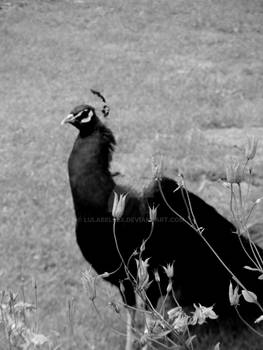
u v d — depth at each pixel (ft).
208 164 40.78
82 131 22.99
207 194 36.96
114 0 90.68
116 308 14.64
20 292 27.25
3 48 69.26
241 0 91.97
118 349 24.11
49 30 77.15
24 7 85.15
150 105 53.47
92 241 23.06
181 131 47.55
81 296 27.48
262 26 81.82
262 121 50.67
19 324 14.56
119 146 43.39
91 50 70.69
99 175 22.43
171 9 87.45
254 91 58.49
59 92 56.90
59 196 36.47
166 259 23.47
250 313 25.44
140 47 72.74
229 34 79.00
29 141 45.06
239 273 24.61
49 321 25.25
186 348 12.77
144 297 12.71
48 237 32.27
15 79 60.44
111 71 63.52
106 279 23.94
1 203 35.70
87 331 24.94
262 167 40.55
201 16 84.53
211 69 65.36
